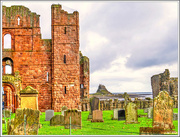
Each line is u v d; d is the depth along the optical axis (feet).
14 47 128.47
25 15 130.31
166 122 60.70
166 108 61.11
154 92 149.28
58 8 129.80
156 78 147.64
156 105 61.41
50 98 127.65
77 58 128.88
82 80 151.53
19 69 127.95
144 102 129.08
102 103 128.36
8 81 115.75
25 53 128.57
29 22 130.21
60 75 127.75
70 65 128.47
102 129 65.57
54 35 128.88
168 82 143.13
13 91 116.88
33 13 130.93
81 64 152.56
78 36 129.70
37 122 58.08
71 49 129.08
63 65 128.16
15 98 116.47
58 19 129.59
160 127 59.41
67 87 127.54
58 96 126.82
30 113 58.49
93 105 90.12
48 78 128.47
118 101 134.51
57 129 66.44
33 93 95.20
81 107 129.49
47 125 73.51
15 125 58.29
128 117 75.41
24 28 129.59
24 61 128.26
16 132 57.88
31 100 95.14
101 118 80.64
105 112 114.62
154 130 56.90
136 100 133.18
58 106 126.31
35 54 128.98
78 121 66.49
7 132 60.64
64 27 129.49
